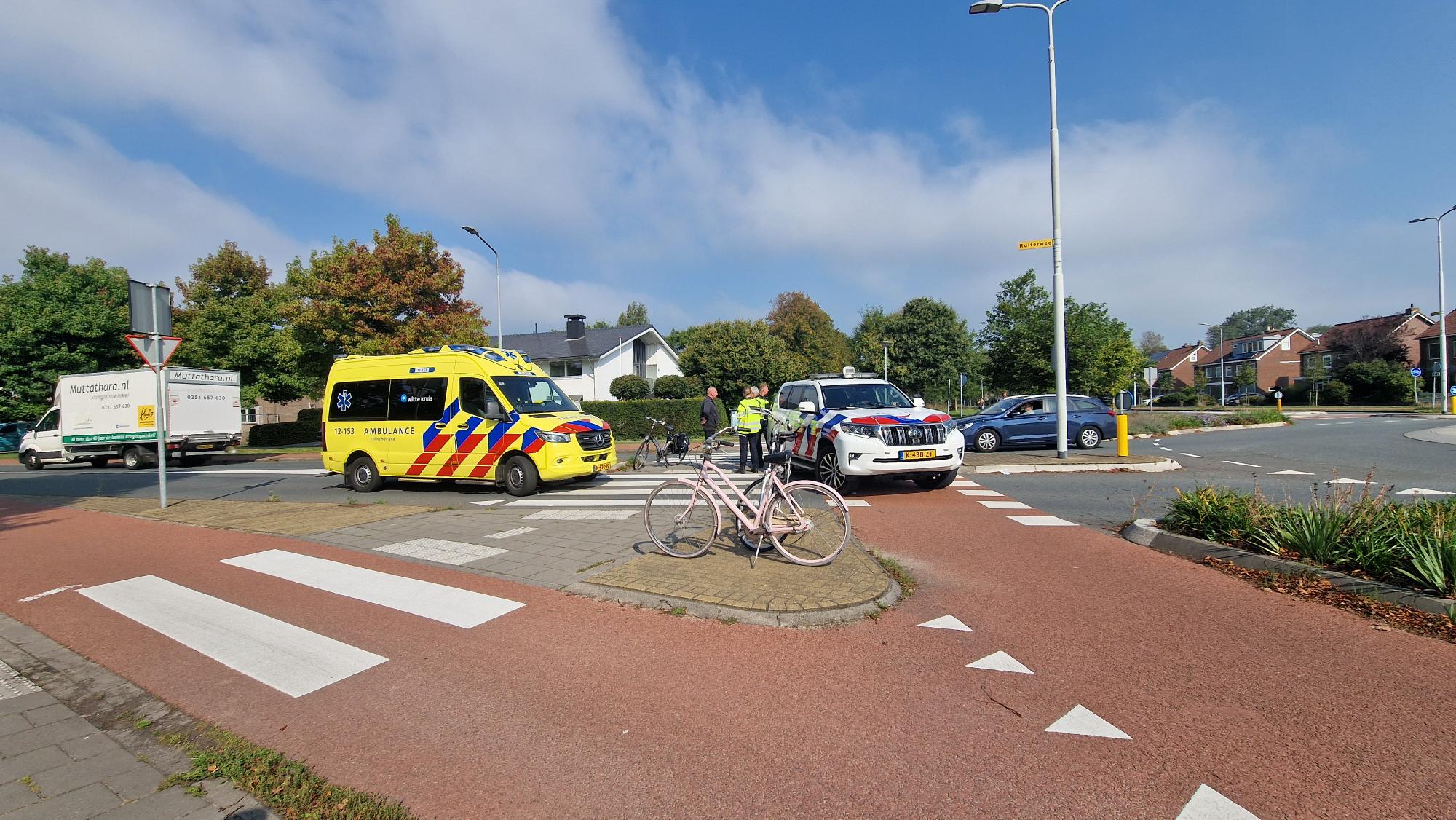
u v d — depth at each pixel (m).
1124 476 12.15
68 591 5.73
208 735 3.29
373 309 24.19
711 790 2.72
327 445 12.51
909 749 3.00
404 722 3.36
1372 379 47.00
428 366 11.80
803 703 3.45
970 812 2.54
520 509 9.45
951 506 9.09
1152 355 101.62
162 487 10.58
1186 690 3.51
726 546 6.43
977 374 61.91
